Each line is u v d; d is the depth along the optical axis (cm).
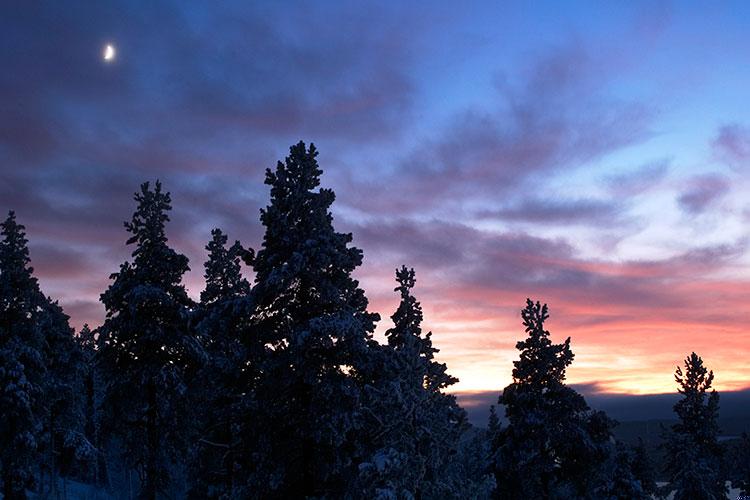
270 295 2119
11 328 3403
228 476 2944
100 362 2648
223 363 2472
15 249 3444
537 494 3512
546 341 3581
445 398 3506
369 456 2041
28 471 3441
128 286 2667
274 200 2195
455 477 3772
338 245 2155
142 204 2752
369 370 2064
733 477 6178
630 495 4212
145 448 2611
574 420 3481
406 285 3453
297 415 2077
